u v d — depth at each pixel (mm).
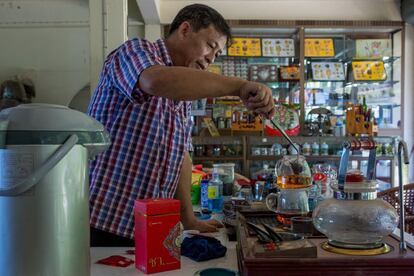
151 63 1003
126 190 1199
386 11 4574
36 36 3857
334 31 4566
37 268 665
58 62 3869
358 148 1131
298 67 4555
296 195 1170
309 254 729
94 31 3068
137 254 909
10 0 3832
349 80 4566
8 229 657
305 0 4582
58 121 686
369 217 809
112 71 1105
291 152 4117
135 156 1209
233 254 1021
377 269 716
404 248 772
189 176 1428
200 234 1229
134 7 4578
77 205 712
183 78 942
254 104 978
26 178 644
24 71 3861
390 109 4609
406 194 2061
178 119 1325
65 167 685
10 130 651
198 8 1291
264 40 4574
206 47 1302
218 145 4418
